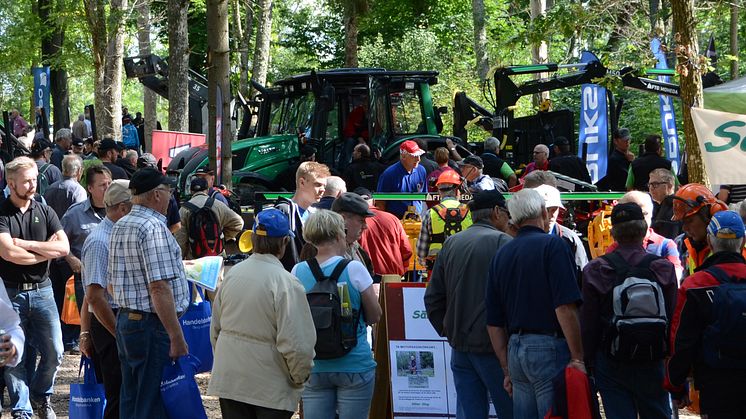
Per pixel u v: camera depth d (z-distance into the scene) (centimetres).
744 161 866
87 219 912
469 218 930
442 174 957
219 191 991
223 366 562
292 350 552
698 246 697
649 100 2542
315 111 1533
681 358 568
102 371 688
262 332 558
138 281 623
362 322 617
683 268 768
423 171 1234
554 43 2591
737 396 562
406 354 713
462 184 1088
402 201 1193
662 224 877
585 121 1669
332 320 595
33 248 745
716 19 1730
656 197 893
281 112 1670
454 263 636
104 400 706
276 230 566
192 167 1438
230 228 923
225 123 1107
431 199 1027
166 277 616
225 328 565
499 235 634
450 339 638
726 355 558
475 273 628
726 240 576
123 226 623
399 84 1611
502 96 1733
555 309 572
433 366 710
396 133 1596
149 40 2769
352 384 606
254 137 1659
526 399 586
